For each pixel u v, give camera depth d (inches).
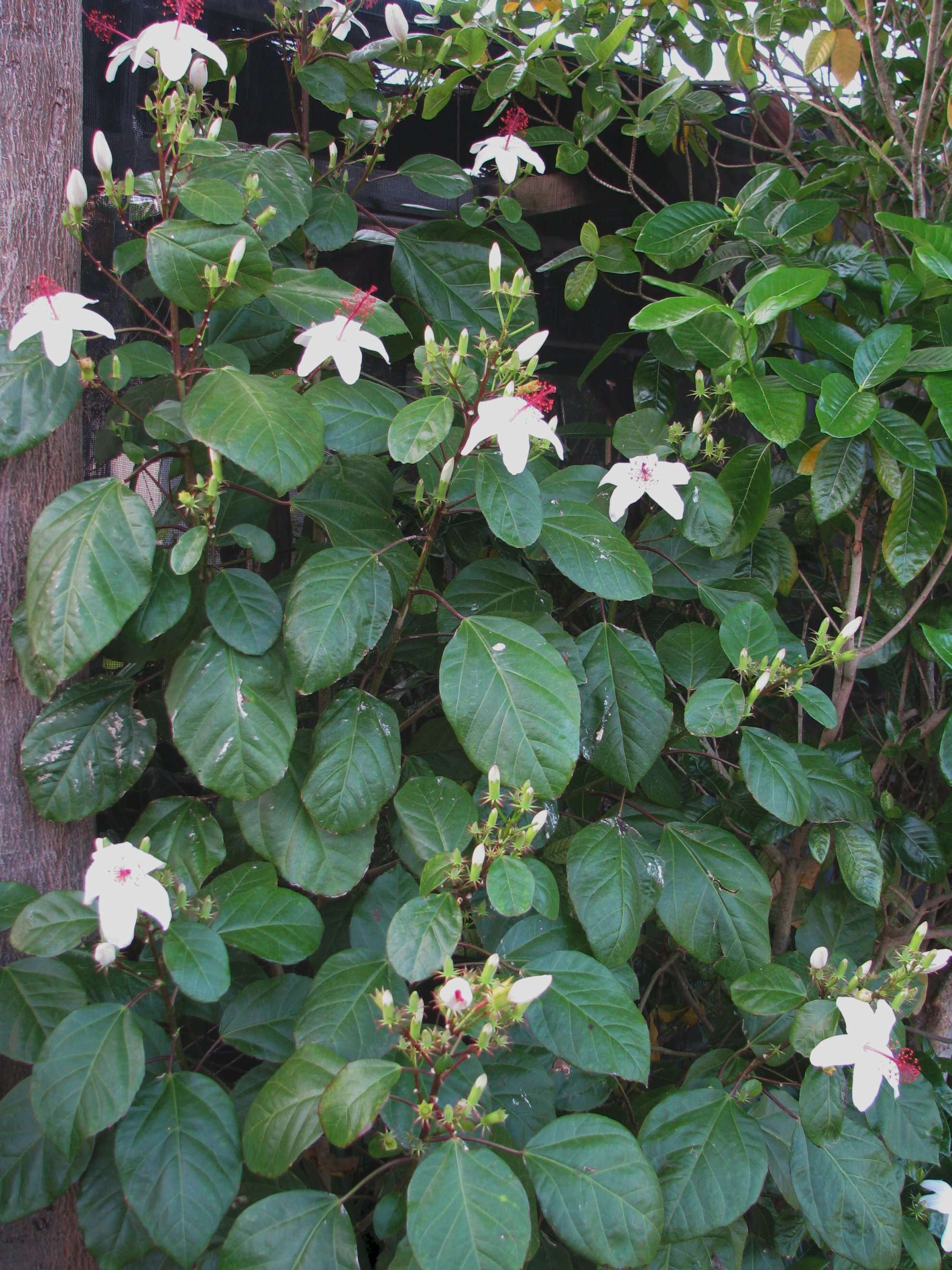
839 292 58.0
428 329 46.9
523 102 73.0
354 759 48.6
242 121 67.2
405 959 43.8
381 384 52.7
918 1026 64.1
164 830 49.8
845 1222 48.3
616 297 77.5
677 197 76.2
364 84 60.6
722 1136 48.4
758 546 60.7
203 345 52.7
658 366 64.1
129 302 64.1
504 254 62.1
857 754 59.4
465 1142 42.3
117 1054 42.9
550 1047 46.4
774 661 51.2
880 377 52.9
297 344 58.4
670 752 58.4
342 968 47.8
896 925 62.9
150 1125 44.1
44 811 49.4
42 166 50.1
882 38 64.3
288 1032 48.6
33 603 45.4
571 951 48.8
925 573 61.7
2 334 48.1
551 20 66.0
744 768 51.5
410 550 51.7
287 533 66.8
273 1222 43.1
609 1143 43.9
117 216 63.4
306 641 47.2
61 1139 41.8
